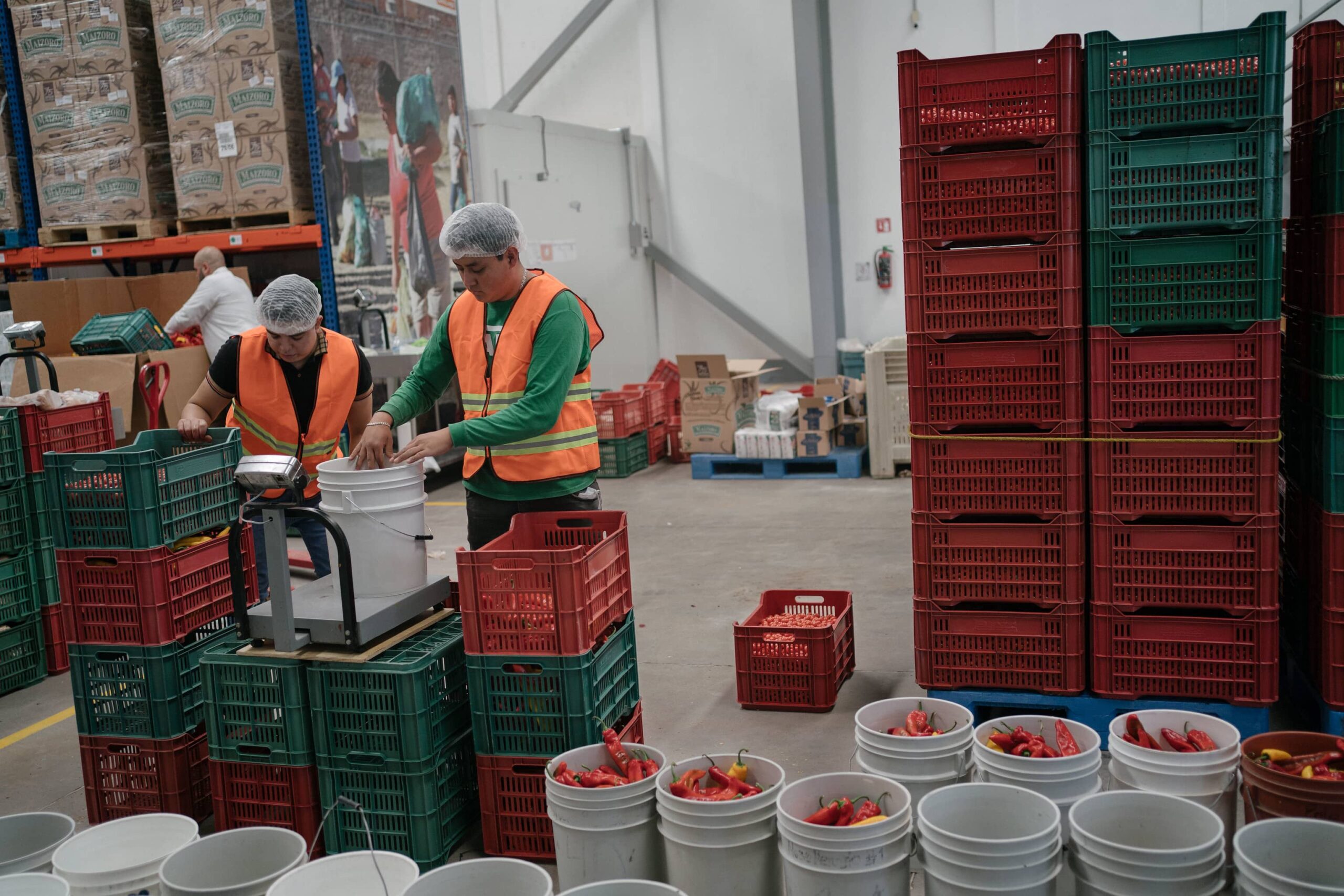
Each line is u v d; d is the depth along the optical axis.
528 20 11.52
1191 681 3.35
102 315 6.84
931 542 3.54
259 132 7.25
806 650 3.88
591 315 3.43
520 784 2.90
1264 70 3.06
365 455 3.22
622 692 3.15
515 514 3.36
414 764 2.82
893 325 10.98
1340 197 3.07
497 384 3.24
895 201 10.76
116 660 3.21
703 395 8.70
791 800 2.43
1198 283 3.18
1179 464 3.27
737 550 6.30
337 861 2.38
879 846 2.20
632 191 11.36
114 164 7.54
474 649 2.87
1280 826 2.18
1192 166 3.14
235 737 2.99
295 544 7.25
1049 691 3.48
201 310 6.89
